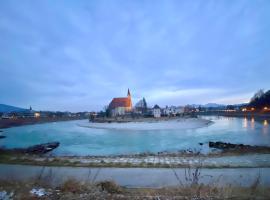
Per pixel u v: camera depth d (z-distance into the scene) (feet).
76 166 52.08
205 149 103.40
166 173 43.65
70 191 28.14
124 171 45.85
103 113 610.65
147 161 60.75
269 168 46.91
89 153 101.55
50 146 122.93
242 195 25.21
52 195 25.90
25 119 526.16
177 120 378.32
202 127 250.16
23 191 27.43
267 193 26.40
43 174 44.62
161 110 565.12
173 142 134.62
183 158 64.80
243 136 154.71
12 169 50.37
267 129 202.08
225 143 112.98
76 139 170.71
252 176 40.45
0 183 31.86
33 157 72.28
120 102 607.78
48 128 335.47
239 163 52.80
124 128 270.05
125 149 112.88
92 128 305.12
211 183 33.40
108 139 164.14
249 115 476.13
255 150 80.18
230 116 584.81
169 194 26.89
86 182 32.68
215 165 50.03
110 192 29.30
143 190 31.07
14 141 171.94
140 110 595.06
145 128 255.70
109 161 61.46
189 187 28.96
